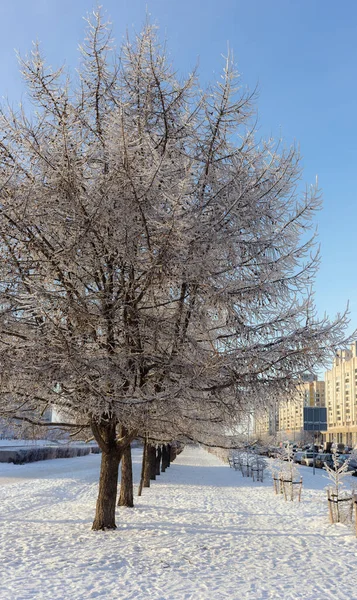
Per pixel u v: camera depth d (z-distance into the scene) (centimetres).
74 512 1339
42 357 754
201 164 923
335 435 12494
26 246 818
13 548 849
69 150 783
